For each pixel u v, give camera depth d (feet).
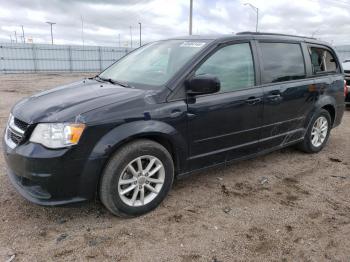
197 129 12.14
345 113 31.12
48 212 11.43
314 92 16.85
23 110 11.05
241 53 13.71
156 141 11.60
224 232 10.59
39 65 106.22
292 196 13.17
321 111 17.63
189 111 11.77
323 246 10.02
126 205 10.95
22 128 10.43
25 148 9.93
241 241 10.15
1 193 12.59
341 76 19.04
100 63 118.32
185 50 13.05
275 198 12.96
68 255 9.30
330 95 18.03
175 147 11.72
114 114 10.35
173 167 11.93
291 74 15.74
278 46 15.37
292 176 15.15
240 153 13.99
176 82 11.67
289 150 18.75
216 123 12.62
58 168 9.74
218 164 13.37
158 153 11.28
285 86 15.14
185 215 11.53
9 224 10.66
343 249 9.91
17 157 10.03
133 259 9.23
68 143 9.75
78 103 10.64
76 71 113.60
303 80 16.30
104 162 10.27
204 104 12.14
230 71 13.19
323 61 18.04
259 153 14.87
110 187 10.48
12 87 54.90
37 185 10.14
